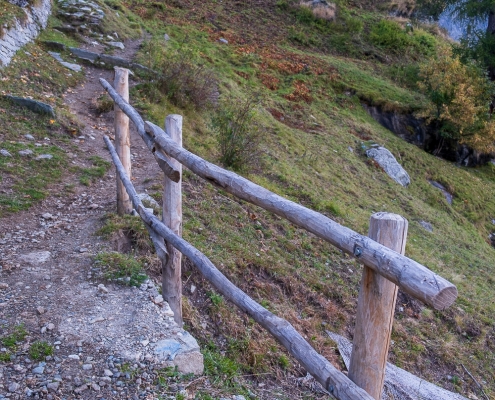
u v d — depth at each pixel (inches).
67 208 211.9
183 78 419.8
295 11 954.1
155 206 211.6
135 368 110.1
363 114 695.7
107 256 161.2
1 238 177.0
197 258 112.8
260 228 258.2
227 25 838.5
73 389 102.3
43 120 303.7
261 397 136.4
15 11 421.1
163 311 133.4
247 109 341.4
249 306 94.0
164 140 123.7
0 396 97.7
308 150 487.2
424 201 565.3
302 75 713.0
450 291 52.5
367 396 65.1
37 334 119.6
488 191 681.0
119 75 187.2
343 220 339.9
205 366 124.6
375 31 962.1
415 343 236.7
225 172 96.3
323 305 219.9
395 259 58.4
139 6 772.0
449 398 199.2
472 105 666.8
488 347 263.6
